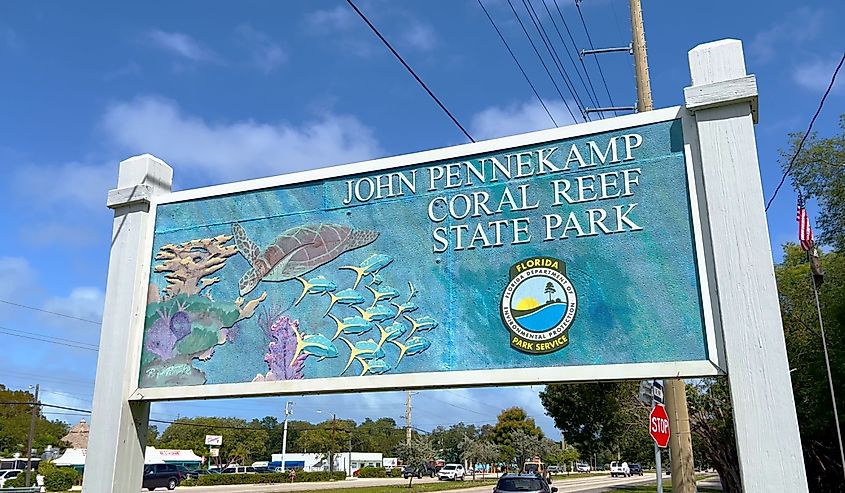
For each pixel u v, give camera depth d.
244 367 7.50
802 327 15.64
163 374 7.75
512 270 6.75
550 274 6.60
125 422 7.71
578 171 6.79
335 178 7.76
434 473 69.31
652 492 34.50
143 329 7.99
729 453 18.30
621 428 24.23
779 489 5.37
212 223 8.12
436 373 6.73
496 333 6.64
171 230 8.26
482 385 6.55
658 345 6.08
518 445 74.62
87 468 7.58
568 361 6.32
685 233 6.26
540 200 6.85
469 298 6.84
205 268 7.96
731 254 5.97
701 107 6.37
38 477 41.19
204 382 7.59
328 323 7.31
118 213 8.48
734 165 6.16
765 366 5.64
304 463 79.62
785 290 16.95
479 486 46.84
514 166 7.05
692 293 6.10
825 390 13.33
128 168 8.52
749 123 6.22
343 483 55.03
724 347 5.84
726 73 6.36
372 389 6.93
